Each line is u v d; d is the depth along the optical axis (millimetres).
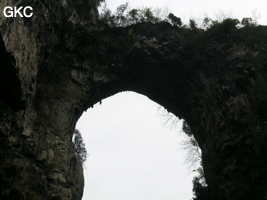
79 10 32156
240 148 27297
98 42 33062
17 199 21453
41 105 27594
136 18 35344
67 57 31297
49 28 25281
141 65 34906
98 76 32969
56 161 26406
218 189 28938
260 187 24891
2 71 18984
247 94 29188
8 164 21859
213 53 32688
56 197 24922
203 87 32844
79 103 30969
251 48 31562
